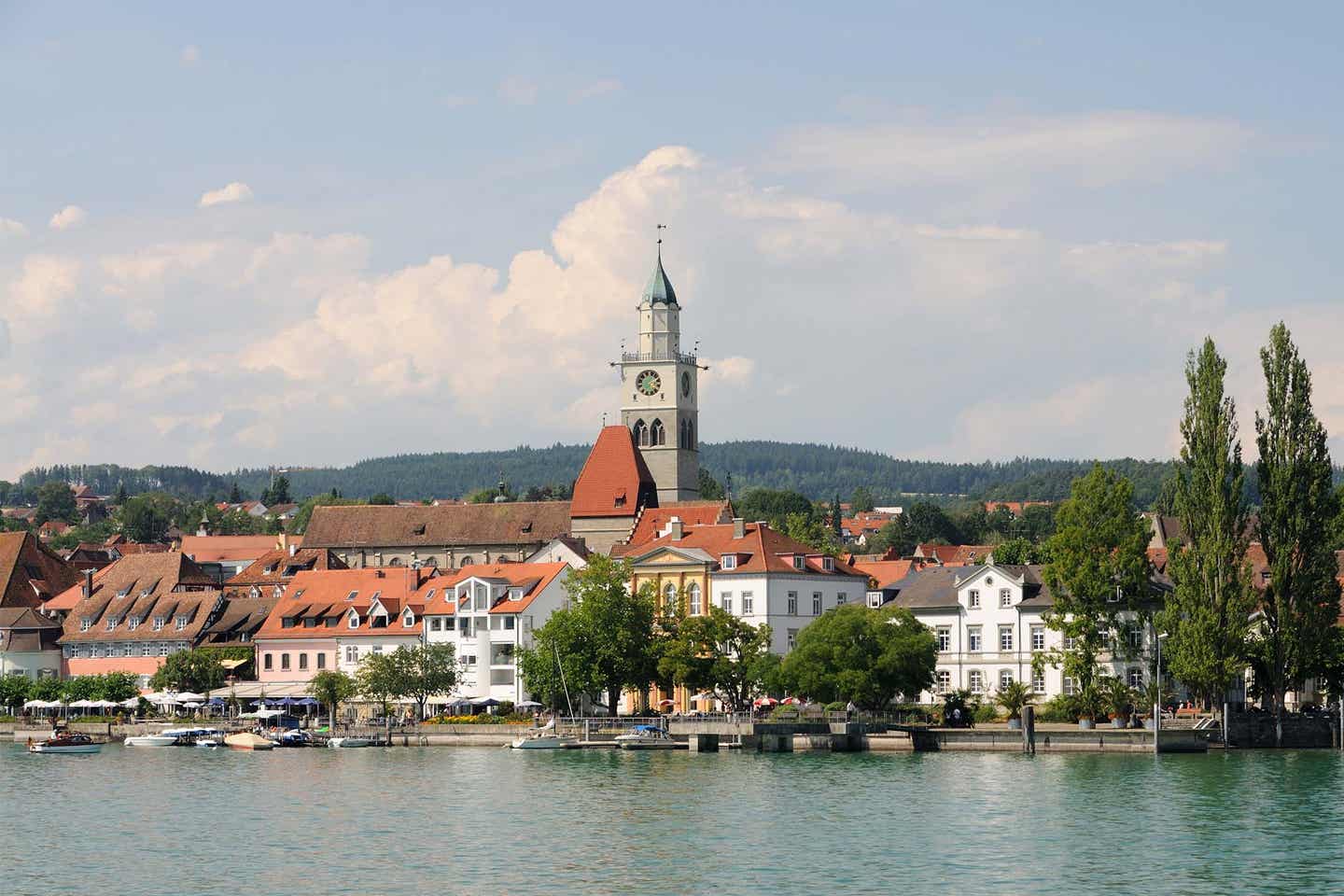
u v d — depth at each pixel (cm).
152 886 13075
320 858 14175
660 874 13275
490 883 13012
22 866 13962
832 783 18425
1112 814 15850
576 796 17700
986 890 12512
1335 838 14462
